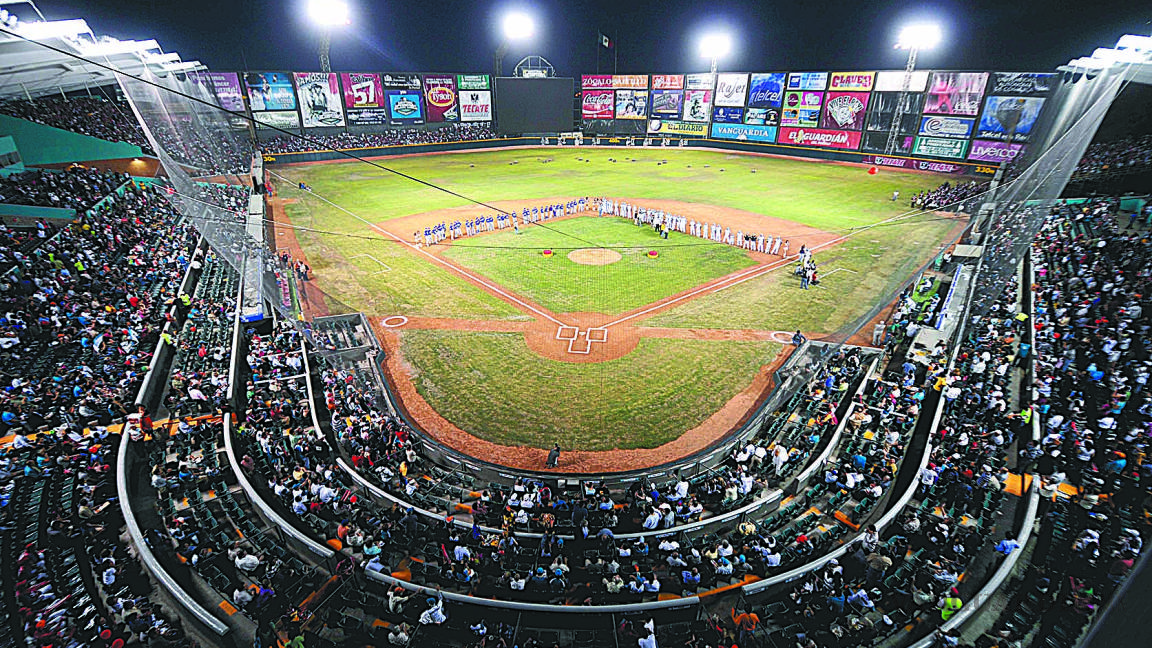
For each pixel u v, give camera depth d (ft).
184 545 48.29
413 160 263.29
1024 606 43.39
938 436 63.52
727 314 97.30
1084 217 131.64
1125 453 58.95
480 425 69.77
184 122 166.91
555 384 77.87
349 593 44.39
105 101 181.78
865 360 81.71
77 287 93.30
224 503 54.60
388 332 91.76
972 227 131.13
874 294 102.94
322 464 60.75
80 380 70.28
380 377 79.25
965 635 41.75
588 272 116.47
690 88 291.99
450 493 57.98
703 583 46.42
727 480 57.26
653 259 123.75
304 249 130.11
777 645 40.09
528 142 311.47
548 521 52.11
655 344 87.92
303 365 80.18
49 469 56.44
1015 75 202.59
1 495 53.11
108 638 39.75
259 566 46.44
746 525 50.90
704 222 154.92
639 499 55.52
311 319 94.89
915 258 117.08
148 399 70.38
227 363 79.10
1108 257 104.06
